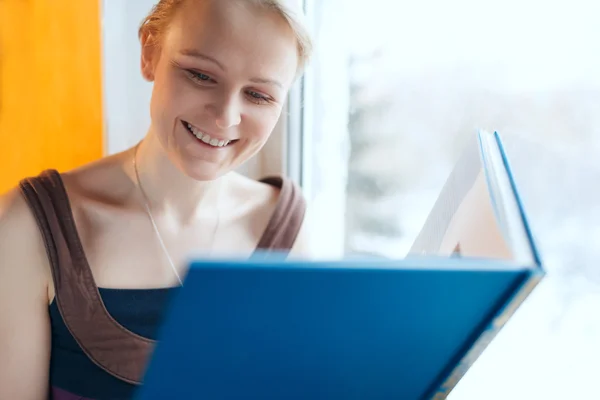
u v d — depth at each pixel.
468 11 0.74
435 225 0.47
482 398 0.72
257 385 0.32
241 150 0.60
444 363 0.35
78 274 0.60
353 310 0.29
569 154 0.64
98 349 0.60
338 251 0.96
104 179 0.67
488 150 0.43
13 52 0.79
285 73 0.56
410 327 0.31
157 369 0.29
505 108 0.71
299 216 0.76
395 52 0.84
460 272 0.28
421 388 0.37
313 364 0.32
